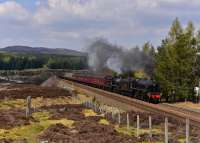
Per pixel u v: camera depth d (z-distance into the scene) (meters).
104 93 92.94
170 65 80.06
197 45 81.75
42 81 190.50
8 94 85.62
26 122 47.22
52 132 40.94
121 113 56.81
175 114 55.06
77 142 35.78
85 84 132.25
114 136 39.09
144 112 56.41
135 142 36.47
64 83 134.75
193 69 80.69
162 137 39.03
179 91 78.94
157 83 80.81
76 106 67.94
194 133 40.66
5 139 37.34
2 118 49.69
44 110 61.97
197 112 58.59
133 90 83.75
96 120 51.50
